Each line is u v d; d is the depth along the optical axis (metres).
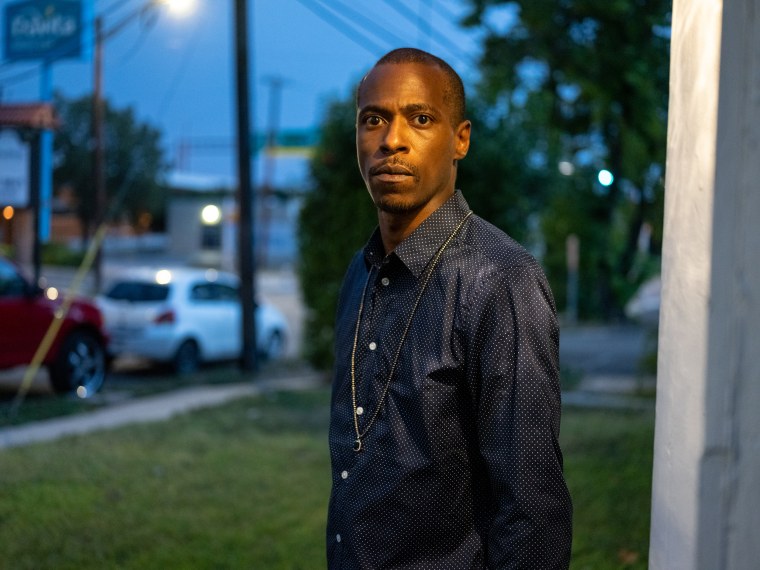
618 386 10.74
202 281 12.70
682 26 1.55
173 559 4.17
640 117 7.22
